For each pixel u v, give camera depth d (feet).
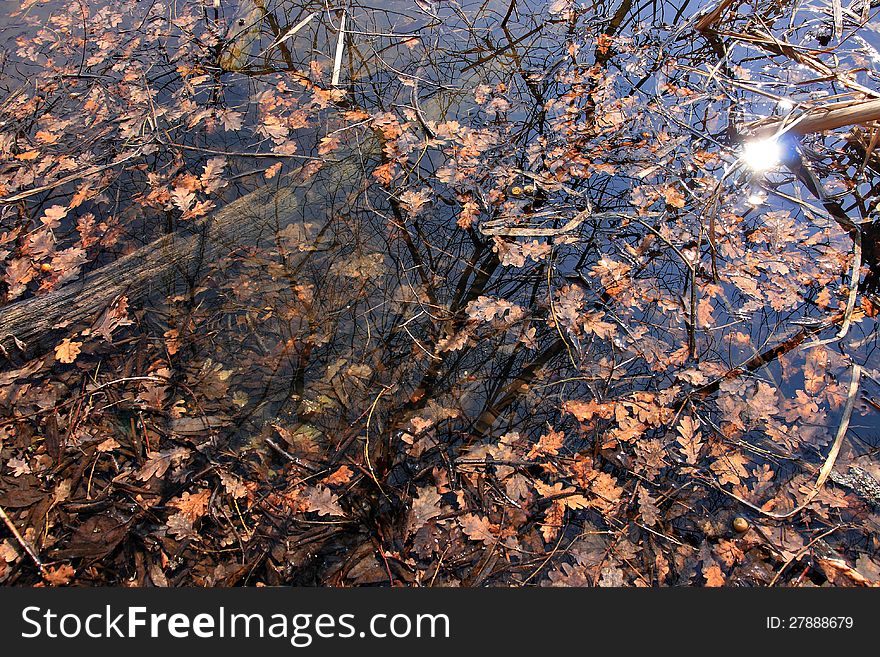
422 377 6.98
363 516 5.81
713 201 8.39
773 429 6.53
